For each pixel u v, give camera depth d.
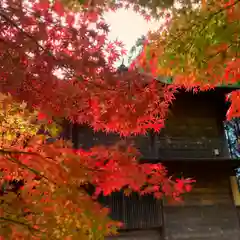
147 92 3.20
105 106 3.10
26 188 2.90
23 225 2.69
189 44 3.37
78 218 2.79
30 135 3.66
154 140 11.45
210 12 3.12
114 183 3.07
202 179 11.32
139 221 10.00
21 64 2.71
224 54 3.29
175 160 10.36
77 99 2.93
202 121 12.45
